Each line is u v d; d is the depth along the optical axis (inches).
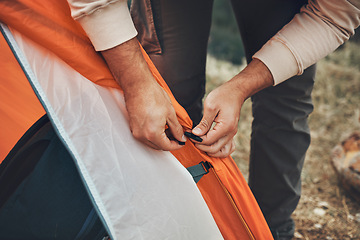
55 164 33.9
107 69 35.2
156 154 35.4
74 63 34.1
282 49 39.4
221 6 223.5
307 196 76.9
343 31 40.1
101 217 31.1
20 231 32.7
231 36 199.3
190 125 38.2
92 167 32.0
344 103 112.7
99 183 31.9
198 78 54.3
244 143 91.4
